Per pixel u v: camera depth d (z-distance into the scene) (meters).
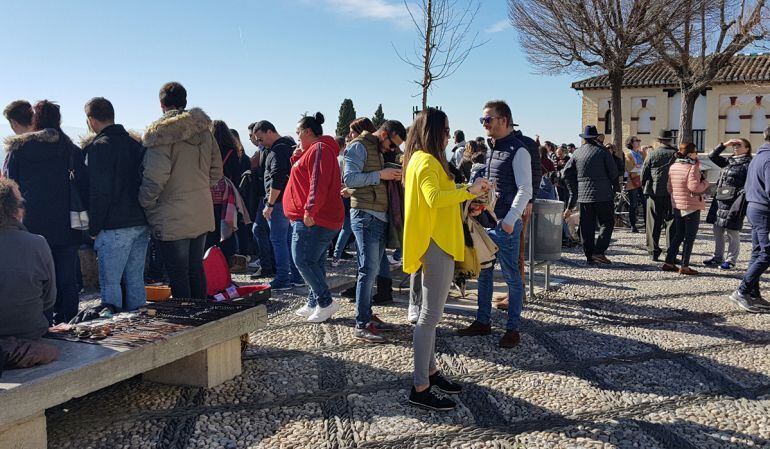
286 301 6.24
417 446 3.13
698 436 3.24
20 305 3.12
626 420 3.44
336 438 3.22
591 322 5.48
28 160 4.62
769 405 3.65
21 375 2.81
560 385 3.96
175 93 4.59
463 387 3.92
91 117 4.45
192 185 4.54
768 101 26.03
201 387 3.88
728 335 5.09
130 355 3.19
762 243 5.80
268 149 6.92
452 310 5.83
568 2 15.06
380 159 4.98
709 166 17.70
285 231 6.76
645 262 8.74
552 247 6.34
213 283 5.88
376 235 4.89
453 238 3.47
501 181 4.66
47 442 3.13
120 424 3.37
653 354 4.59
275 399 3.72
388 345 4.76
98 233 4.47
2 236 3.12
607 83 28.56
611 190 8.45
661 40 15.29
